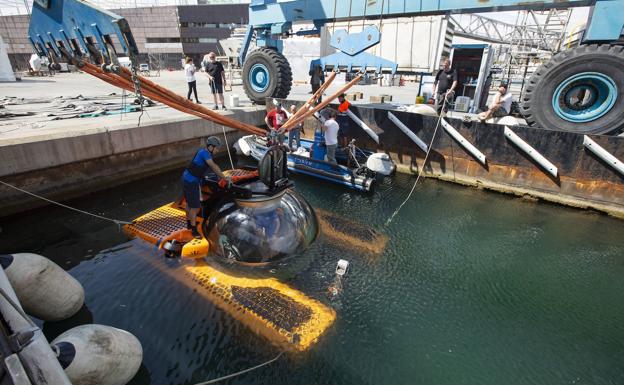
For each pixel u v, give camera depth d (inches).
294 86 906.7
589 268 219.1
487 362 144.8
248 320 157.4
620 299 189.8
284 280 184.5
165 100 169.6
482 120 378.6
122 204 304.8
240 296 171.2
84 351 104.6
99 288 177.8
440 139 370.9
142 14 2416.3
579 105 299.9
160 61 2156.7
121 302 167.8
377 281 195.5
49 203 290.7
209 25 2412.6
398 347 149.9
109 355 111.0
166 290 175.3
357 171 350.9
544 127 313.1
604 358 149.3
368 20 369.1
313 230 226.5
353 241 239.1
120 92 607.5
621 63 261.0
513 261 224.7
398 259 220.8
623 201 288.2
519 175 333.7
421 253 230.1
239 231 195.3
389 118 396.2
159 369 133.2
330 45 378.0
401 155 404.2
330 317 162.9
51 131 297.9
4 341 91.3
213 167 189.9
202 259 196.7
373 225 267.7
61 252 218.5
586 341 158.7
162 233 215.3
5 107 414.0
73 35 147.6
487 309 177.9
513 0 295.7
